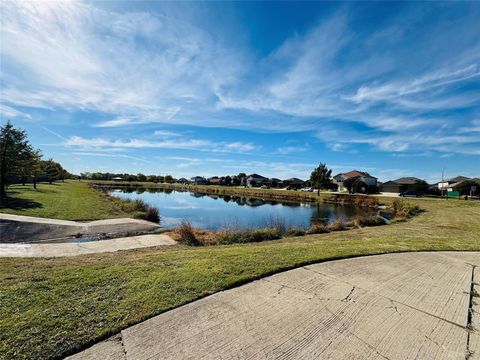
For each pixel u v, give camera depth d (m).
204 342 2.60
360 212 24.20
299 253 5.78
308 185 70.50
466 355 2.53
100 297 3.43
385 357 2.46
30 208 14.94
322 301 3.53
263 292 3.76
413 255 6.03
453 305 3.55
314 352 2.51
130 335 2.68
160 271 4.42
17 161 17.05
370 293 3.83
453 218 16.39
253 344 2.59
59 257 5.79
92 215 15.00
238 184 102.00
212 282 3.99
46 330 2.69
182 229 9.84
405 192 47.91
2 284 3.75
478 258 5.91
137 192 50.41
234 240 9.02
